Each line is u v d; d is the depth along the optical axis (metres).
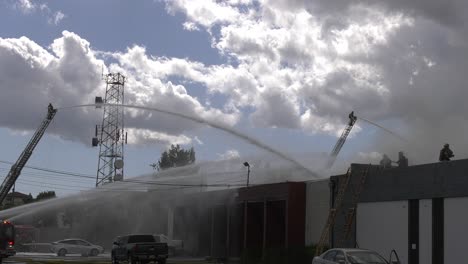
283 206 35.72
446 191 22.25
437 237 22.53
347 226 27.72
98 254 51.34
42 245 57.34
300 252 29.89
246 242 38.22
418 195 23.70
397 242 24.66
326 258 19.45
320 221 31.64
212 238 44.03
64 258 44.41
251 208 38.81
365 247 26.62
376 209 26.22
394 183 25.27
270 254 31.73
